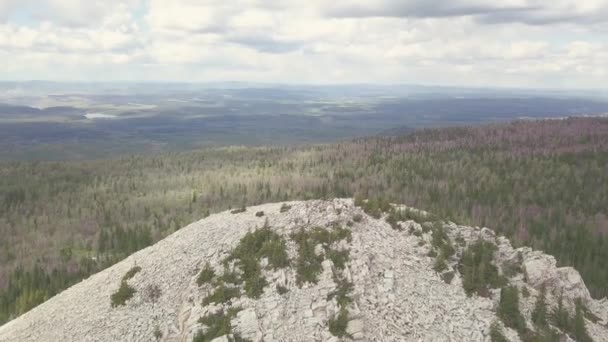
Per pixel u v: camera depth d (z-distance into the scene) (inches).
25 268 4842.5
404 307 1840.6
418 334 1742.1
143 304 2076.8
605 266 3924.7
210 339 1722.4
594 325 2015.3
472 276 2016.5
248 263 2043.6
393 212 2405.3
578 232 4790.8
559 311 1945.1
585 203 6013.8
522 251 2272.4
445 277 2020.2
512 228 5017.2
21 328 2292.1
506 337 1777.8
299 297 1865.2
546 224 5182.1
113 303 2126.0
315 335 1713.8
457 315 1844.2
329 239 2127.2
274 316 1785.2
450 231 2313.0
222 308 1844.2
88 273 4360.2
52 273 4325.8
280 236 2192.4
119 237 5551.2
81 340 1964.8
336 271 1967.3
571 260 4180.6
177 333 1866.4
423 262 2086.6
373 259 2042.3
